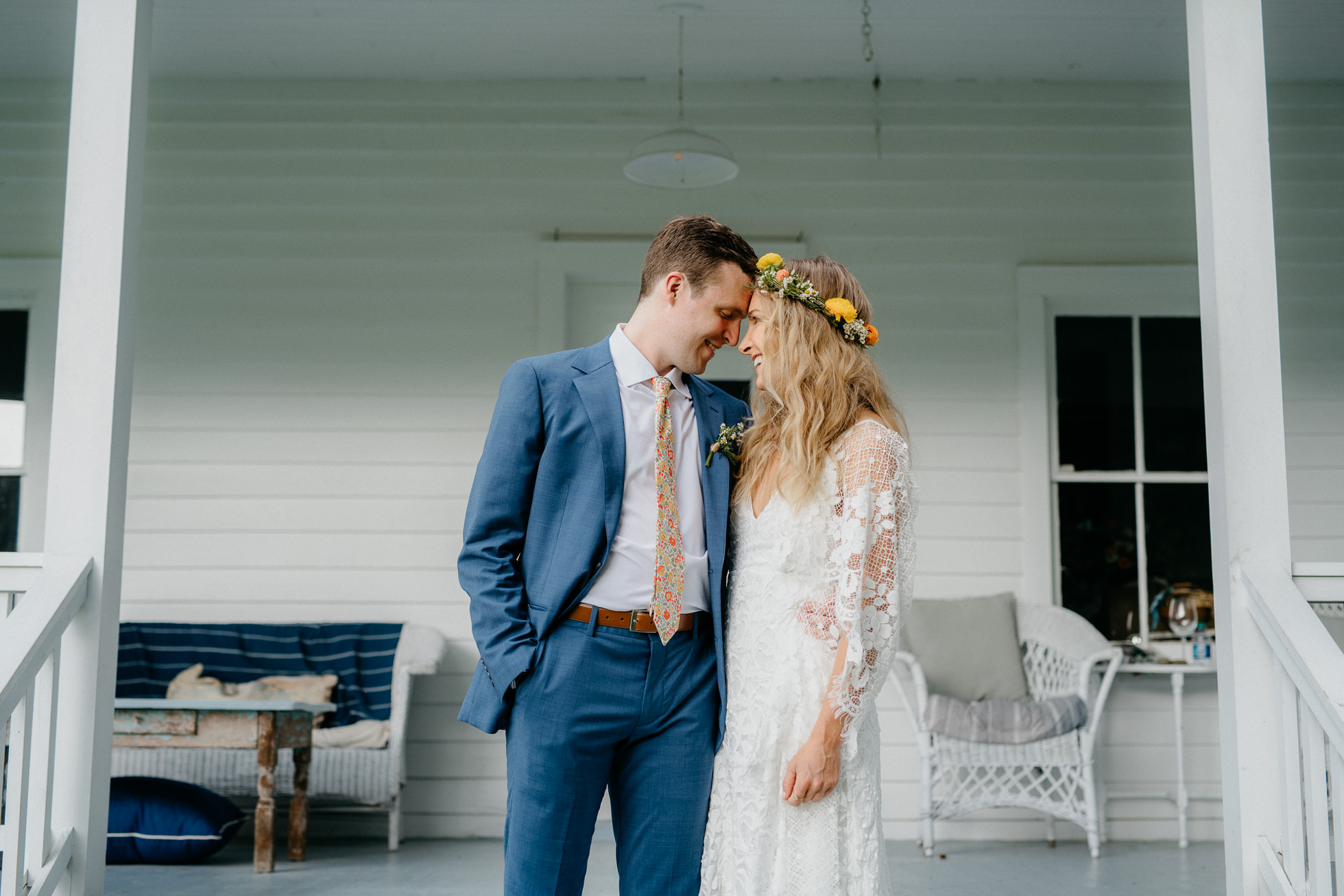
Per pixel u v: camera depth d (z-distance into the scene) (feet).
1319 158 16.47
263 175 16.43
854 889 6.26
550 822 6.44
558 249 16.31
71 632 8.10
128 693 14.78
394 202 16.44
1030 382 16.28
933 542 16.08
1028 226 16.52
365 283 16.34
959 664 14.64
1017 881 12.57
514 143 16.53
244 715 12.53
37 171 16.34
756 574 6.54
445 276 16.34
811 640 6.40
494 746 15.60
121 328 8.41
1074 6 14.48
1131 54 15.83
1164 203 16.56
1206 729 15.52
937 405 16.29
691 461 6.97
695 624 6.72
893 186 16.55
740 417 7.42
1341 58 15.74
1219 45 8.50
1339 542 15.92
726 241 6.96
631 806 6.64
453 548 15.97
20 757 7.52
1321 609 12.12
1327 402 16.14
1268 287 8.30
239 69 16.26
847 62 16.10
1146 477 16.48
